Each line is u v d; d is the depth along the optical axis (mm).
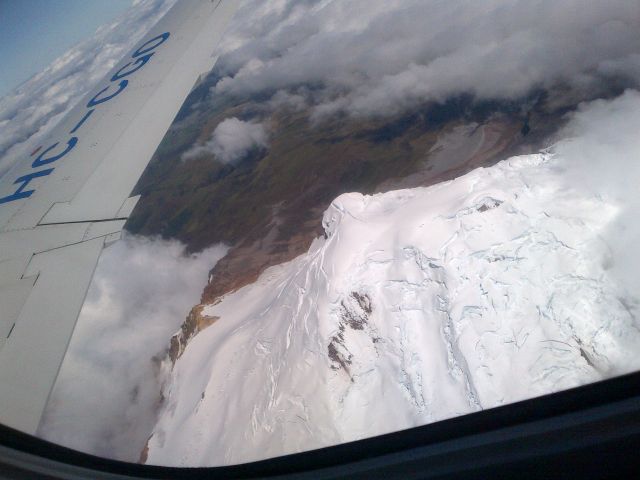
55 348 5047
